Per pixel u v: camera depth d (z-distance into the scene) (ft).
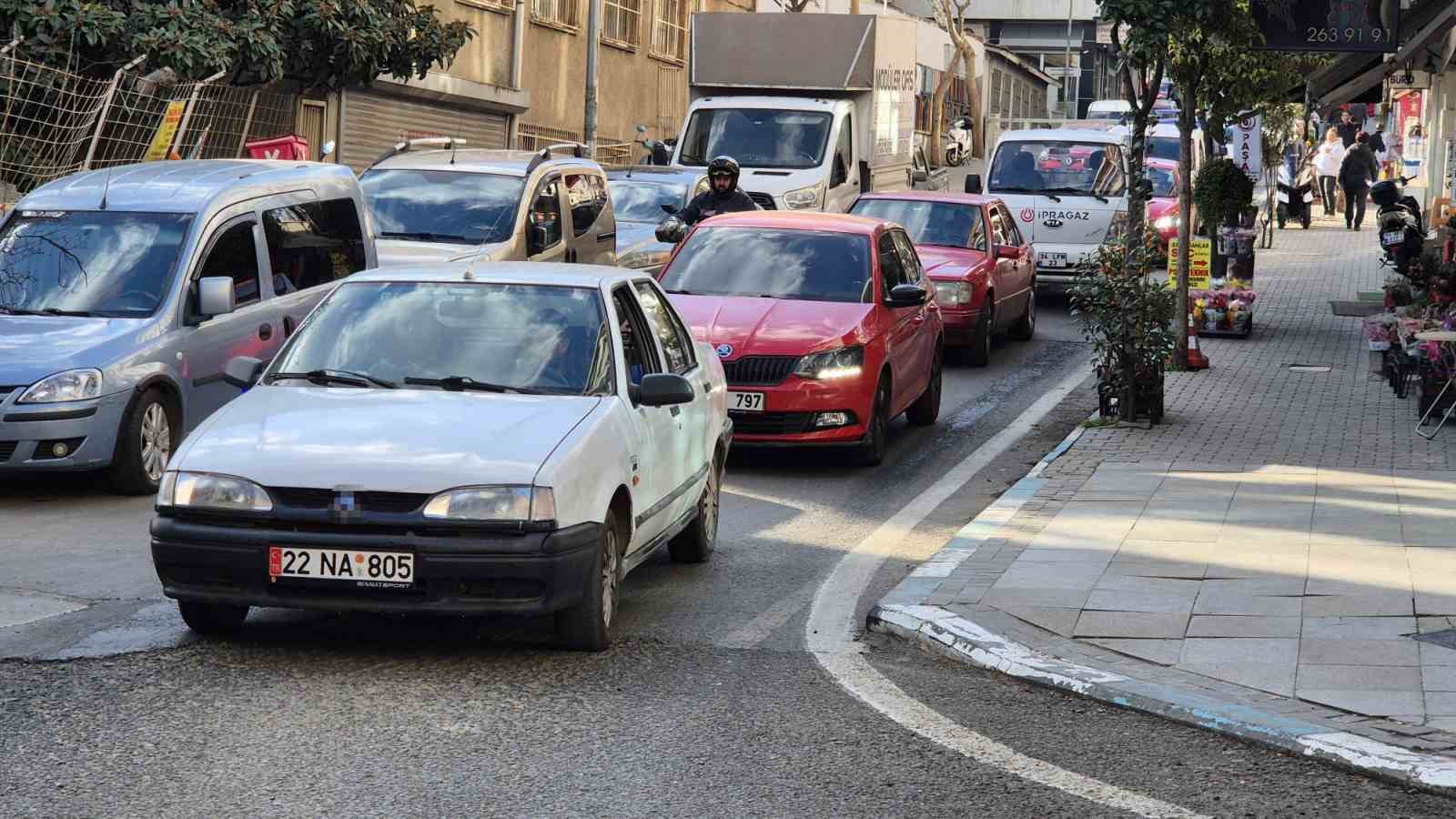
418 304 28.09
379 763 19.20
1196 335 58.54
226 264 39.99
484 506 22.93
